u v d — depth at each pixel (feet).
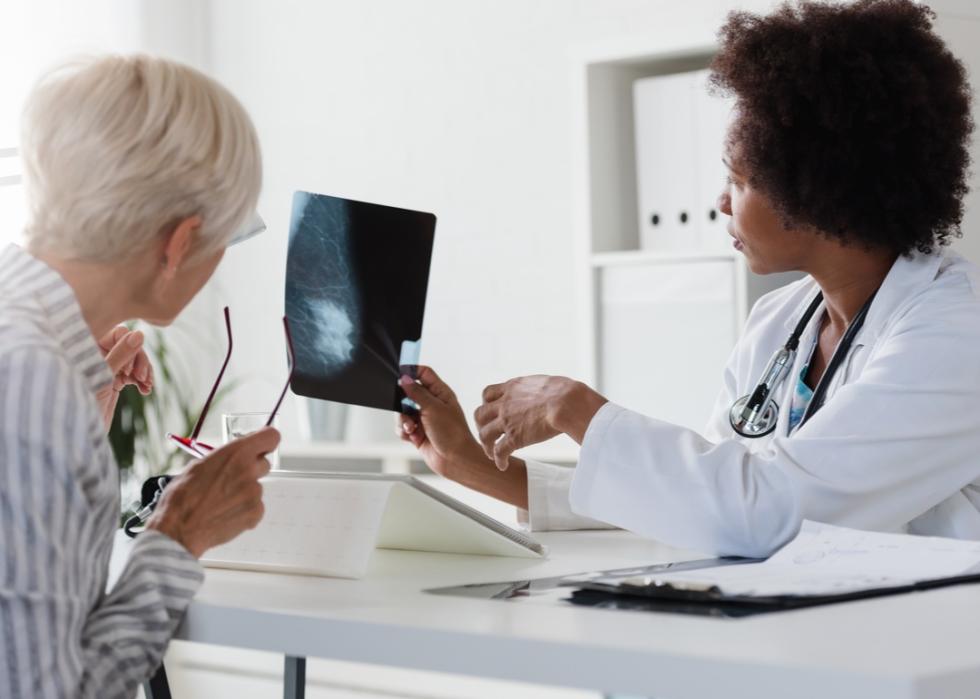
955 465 4.43
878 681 2.35
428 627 2.94
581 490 4.44
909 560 3.59
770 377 5.27
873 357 4.69
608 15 11.50
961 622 2.86
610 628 2.85
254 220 3.97
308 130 13.42
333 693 10.43
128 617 3.37
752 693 2.48
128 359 5.11
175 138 3.60
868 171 4.70
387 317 4.99
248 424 4.70
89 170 3.56
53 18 12.89
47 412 3.18
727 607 3.08
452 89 12.46
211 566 4.18
